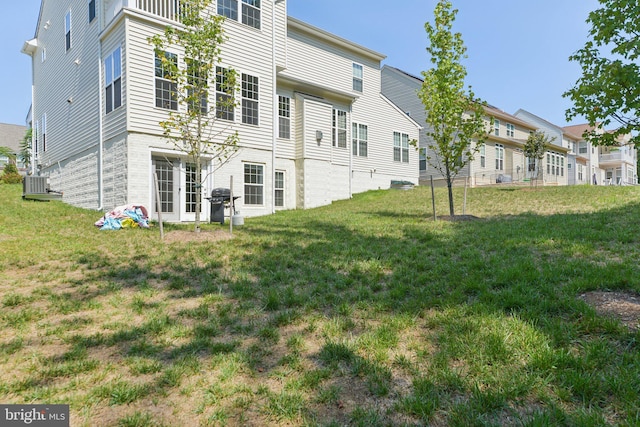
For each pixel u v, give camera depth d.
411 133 22.70
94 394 2.33
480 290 3.87
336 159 17.55
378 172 20.44
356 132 19.31
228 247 6.86
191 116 8.45
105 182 11.75
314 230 8.83
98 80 12.20
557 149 33.72
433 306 3.64
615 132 3.76
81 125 13.79
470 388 2.26
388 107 21.22
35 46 19.88
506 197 14.50
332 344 2.87
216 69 12.22
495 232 7.15
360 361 2.62
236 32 12.89
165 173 11.42
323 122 16.36
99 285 4.68
